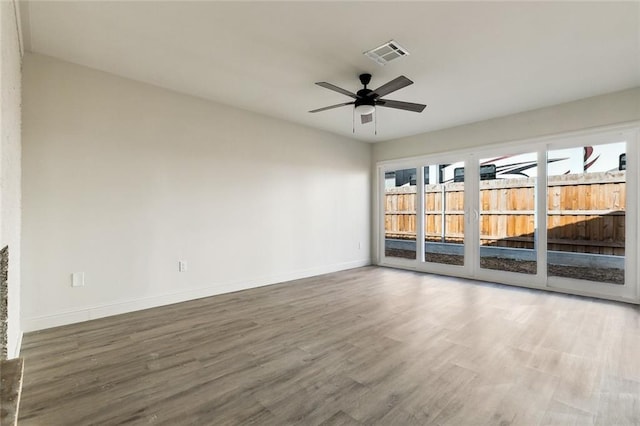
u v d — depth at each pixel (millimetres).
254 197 4551
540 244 4383
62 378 2064
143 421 1646
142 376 2094
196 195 3951
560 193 4250
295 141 5086
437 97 3916
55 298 2980
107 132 3289
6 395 1075
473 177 5035
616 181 3836
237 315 3312
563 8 2227
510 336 2717
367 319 3174
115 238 3334
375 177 6422
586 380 2012
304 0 2150
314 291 4301
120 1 2160
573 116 4047
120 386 1973
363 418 1667
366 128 5375
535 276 4426
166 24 2443
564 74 3289
